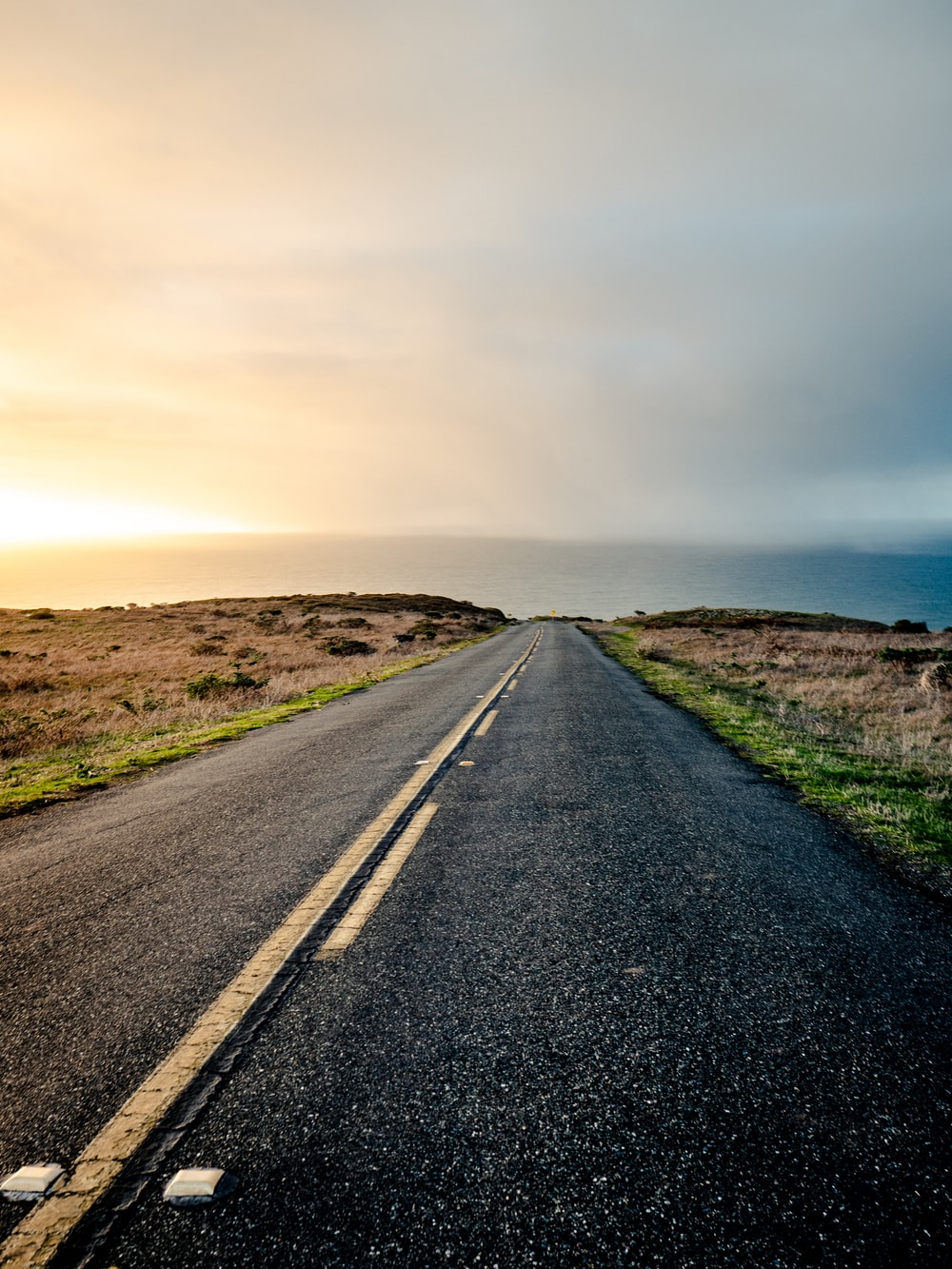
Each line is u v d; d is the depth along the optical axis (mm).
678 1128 1654
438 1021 2146
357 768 6285
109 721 11109
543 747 6953
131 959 2645
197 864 3771
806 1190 1467
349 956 2611
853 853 3752
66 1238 1382
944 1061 1902
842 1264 1300
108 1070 1936
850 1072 1854
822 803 4836
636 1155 1573
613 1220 1402
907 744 7035
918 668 14727
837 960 2508
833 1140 1609
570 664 18250
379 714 10047
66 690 17344
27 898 3336
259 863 3752
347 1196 1479
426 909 3045
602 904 3051
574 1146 1604
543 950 2619
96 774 6691
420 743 7496
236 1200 1468
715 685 13164
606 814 4547
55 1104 1793
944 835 4051
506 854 3779
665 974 2412
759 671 15945
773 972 2418
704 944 2643
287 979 2443
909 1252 1323
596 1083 1822
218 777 6188
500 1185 1496
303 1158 1587
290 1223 1414
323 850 3947
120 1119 1728
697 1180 1501
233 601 61031
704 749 6805
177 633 35531
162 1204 1461
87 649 28531
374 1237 1378
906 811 4539
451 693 12320
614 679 14141
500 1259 1326
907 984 2326
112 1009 2270
